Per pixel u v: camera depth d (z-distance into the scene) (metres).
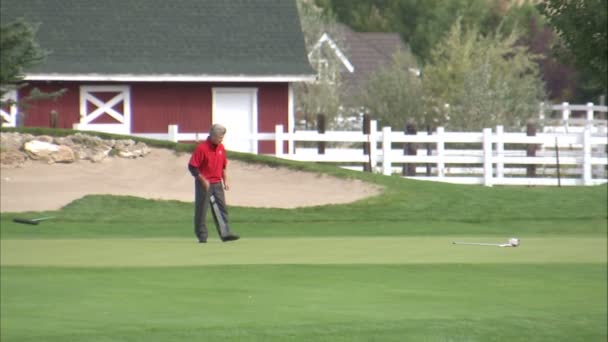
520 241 72.06
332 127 182.88
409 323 41.88
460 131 162.50
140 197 101.62
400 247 66.62
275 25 151.12
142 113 145.38
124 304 44.97
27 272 53.25
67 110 144.12
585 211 98.56
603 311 45.34
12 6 150.12
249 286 49.75
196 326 40.66
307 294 47.97
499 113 165.12
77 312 43.22
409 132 132.12
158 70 143.38
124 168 111.06
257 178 108.38
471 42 195.25
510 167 143.12
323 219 95.38
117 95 145.00
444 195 103.69
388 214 97.25
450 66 192.38
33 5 150.62
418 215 97.00
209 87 146.38
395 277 53.06
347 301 46.41
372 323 41.72
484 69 170.00
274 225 91.69
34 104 142.88
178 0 153.00
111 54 145.50
